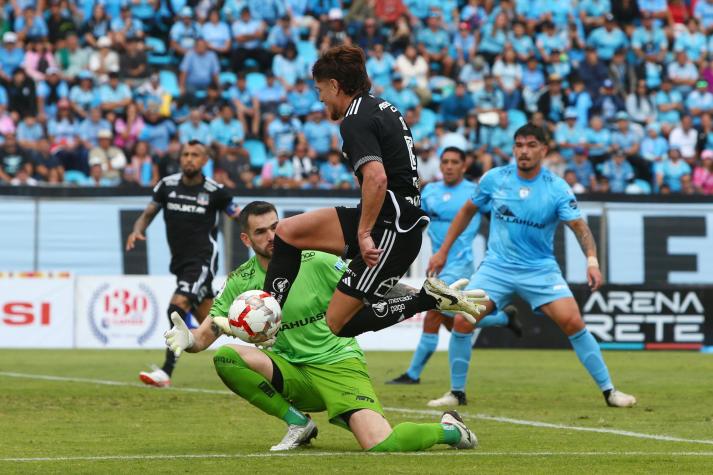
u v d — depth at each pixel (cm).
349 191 5256
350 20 7600
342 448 1975
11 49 6850
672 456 1850
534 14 7694
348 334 1859
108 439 2111
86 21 7188
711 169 6862
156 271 5241
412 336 5231
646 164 6888
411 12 7575
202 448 1969
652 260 5350
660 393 3191
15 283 5034
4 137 6444
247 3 7362
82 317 5059
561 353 4988
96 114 6538
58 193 5175
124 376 3697
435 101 7256
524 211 2886
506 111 7094
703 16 8100
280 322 1823
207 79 6981
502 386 3403
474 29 7588
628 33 7788
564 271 5259
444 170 3634
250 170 6444
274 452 1900
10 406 2758
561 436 2156
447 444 1945
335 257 1967
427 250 5062
